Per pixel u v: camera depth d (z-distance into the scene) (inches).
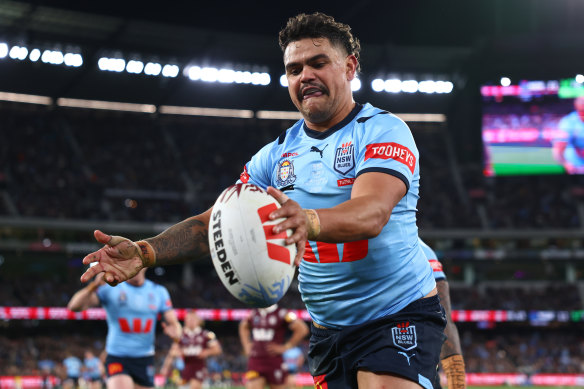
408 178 161.3
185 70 2266.2
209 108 2485.2
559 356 2094.0
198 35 2144.4
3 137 2176.4
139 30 2082.9
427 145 2551.7
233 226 138.7
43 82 2190.0
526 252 2305.6
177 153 2388.0
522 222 2340.1
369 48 2293.3
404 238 180.2
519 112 2306.8
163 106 2440.9
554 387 1859.0
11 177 2080.5
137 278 466.0
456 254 2317.9
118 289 462.6
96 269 153.7
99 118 2390.5
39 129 2268.7
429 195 2400.3
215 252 141.6
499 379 1915.6
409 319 179.5
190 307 2078.0
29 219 1968.5
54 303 1937.7
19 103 2271.2
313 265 183.9
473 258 2317.9
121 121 2416.3
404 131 170.2
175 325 494.3
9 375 1636.3
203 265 2375.7
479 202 2383.1
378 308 180.2
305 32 175.3
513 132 2303.2
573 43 2258.9
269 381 599.5
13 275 2138.3
